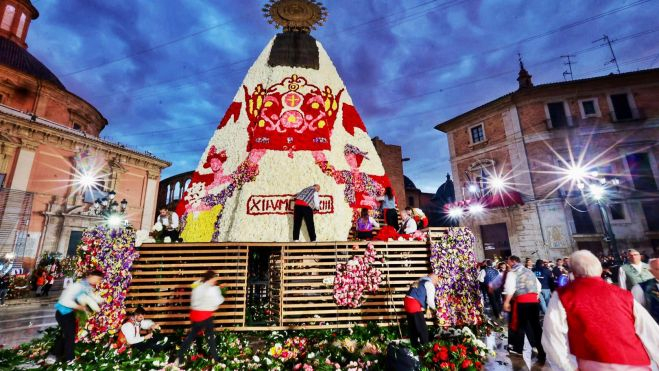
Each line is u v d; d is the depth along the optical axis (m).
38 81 26.44
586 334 2.45
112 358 5.18
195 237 10.15
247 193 9.93
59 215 23.58
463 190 26.91
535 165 22.53
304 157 10.66
